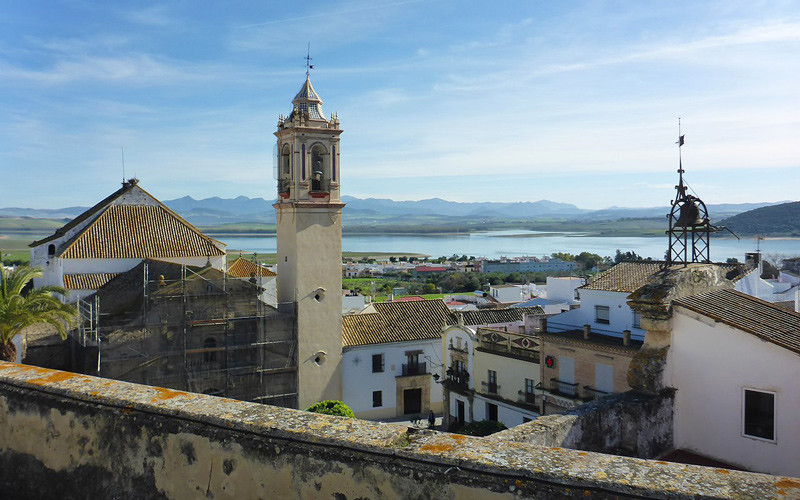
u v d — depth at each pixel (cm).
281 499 549
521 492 463
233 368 4103
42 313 3116
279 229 4800
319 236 4534
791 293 4516
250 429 565
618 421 944
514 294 8488
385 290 14375
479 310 5209
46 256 5056
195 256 4788
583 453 502
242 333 4178
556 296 5778
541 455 496
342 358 4597
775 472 950
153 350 3816
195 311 4006
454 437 536
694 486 441
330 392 4522
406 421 4675
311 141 4538
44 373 723
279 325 4356
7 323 3008
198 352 4006
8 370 738
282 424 566
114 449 632
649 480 451
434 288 14812
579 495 452
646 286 1132
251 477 562
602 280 3725
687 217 1308
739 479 450
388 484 505
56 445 668
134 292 4009
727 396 1009
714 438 1025
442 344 4559
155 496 612
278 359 4350
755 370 973
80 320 3719
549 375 3541
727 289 1231
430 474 491
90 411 645
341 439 530
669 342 1077
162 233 4959
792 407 931
